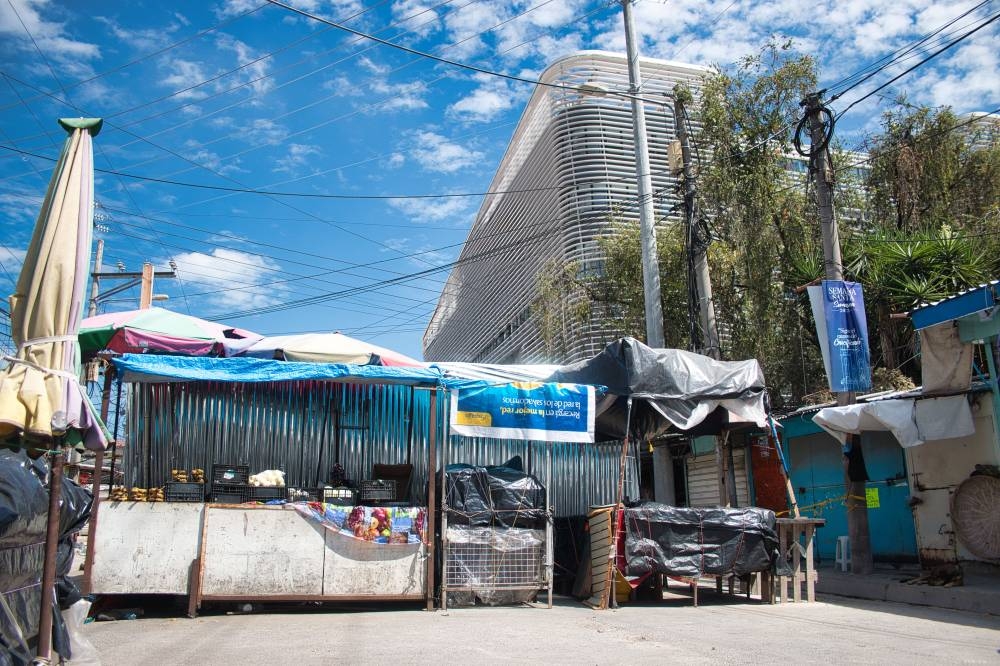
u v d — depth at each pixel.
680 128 16.00
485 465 11.68
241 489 9.20
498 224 33.62
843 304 11.81
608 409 11.84
